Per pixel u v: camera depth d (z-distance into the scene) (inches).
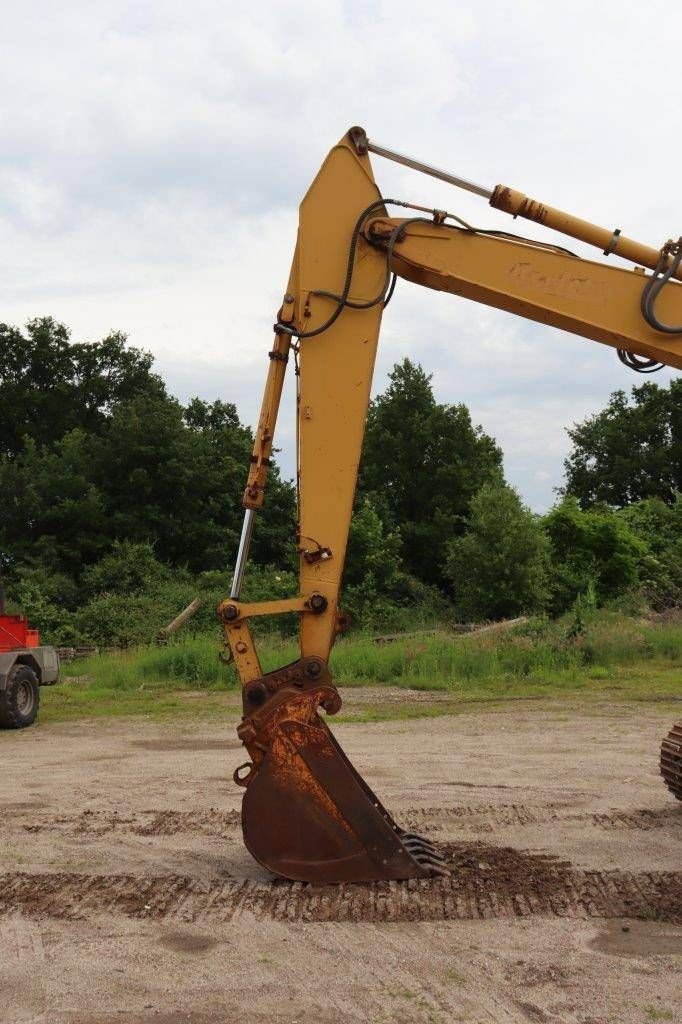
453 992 183.8
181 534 1530.5
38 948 207.5
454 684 690.2
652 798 343.9
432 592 1346.0
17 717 544.1
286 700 243.6
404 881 243.3
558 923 217.8
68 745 487.2
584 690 651.5
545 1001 179.5
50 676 586.2
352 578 1301.7
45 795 361.1
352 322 257.8
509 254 259.3
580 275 259.6
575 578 1186.0
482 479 1723.7
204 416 1871.3
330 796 243.3
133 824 313.4
